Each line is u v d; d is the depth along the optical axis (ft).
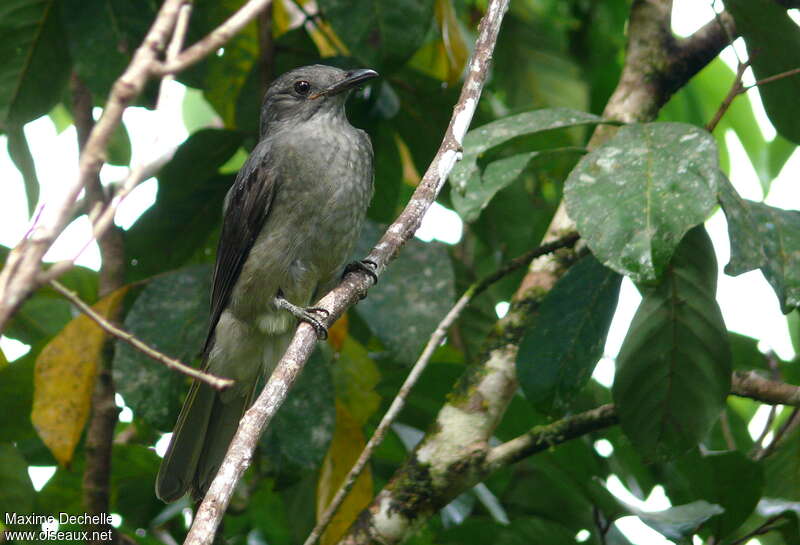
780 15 29.37
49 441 30.53
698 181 23.17
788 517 28.53
